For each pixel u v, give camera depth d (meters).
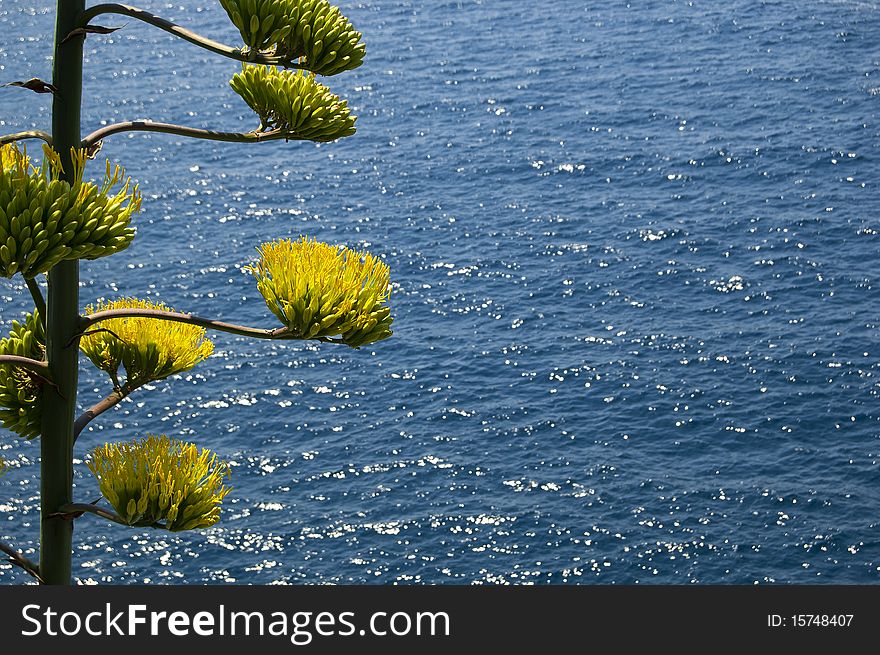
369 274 10.81
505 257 111.12
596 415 87.25
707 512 76.38
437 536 74.94
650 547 73.44
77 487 80.88
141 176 127.88
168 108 145.75
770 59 155.88
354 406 89.06
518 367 93.69
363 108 145.12
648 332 97.88
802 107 141.50
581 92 148.00
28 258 8.79
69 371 10.29
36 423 11.08
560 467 81.50
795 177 124.62
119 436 86.19
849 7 171.62
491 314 101.56
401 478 80.69
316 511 77.62
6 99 148.50
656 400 88.69
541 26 170.50
